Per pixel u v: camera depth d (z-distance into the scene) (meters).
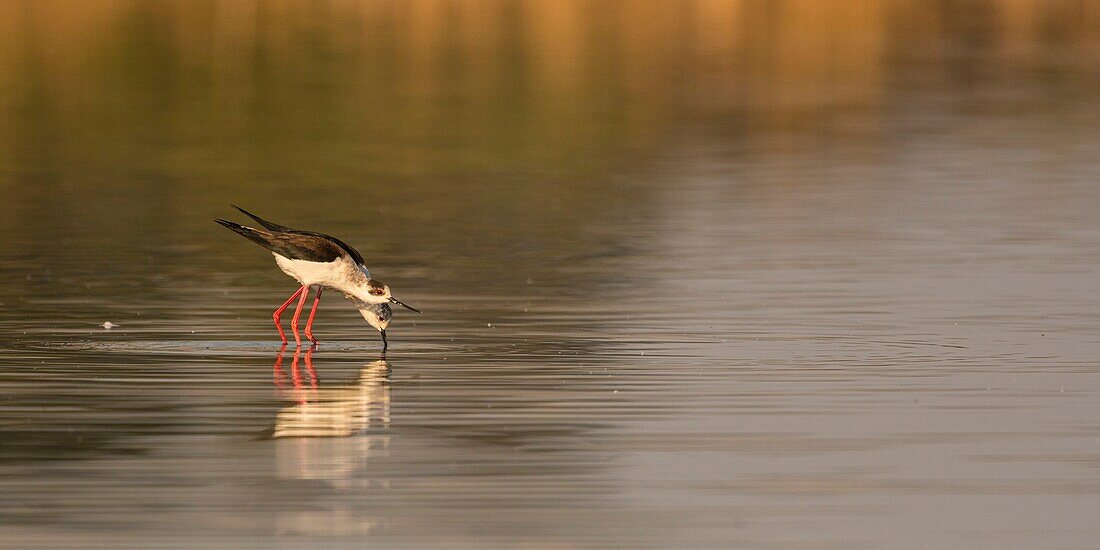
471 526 9.85
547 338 15.80
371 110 35.50
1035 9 58.91
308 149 30.91
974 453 11.39
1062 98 38.34
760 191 26.27
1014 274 19.36
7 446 11.52
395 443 11.64
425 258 20.73
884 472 10.93
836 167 28.84
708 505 10.25
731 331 16.12
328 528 9.83
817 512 10.12
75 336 15.77
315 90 37.94
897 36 50.94
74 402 12.87
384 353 15.09
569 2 54.69
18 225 23.06
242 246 21.66
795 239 21.94
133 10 49.12
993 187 26.48
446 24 49.38
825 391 13.32
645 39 48.19
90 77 39.12
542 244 21.78
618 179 27.61
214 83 38.69
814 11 55.25
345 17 49.94
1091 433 11.91
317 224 23.31
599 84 39.75
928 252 20.89
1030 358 14.73
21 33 44.72
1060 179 27.31
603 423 12.22
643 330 16.19
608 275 19.50
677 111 35.91
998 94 39.03
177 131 32.88
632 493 10.48
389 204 25.20
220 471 10.95
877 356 14.82
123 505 10.23
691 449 11.48
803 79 41.59
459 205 25.06
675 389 13.38
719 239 22.03
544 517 10.02
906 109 36.59
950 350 15.12
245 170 28.62
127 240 22.00
